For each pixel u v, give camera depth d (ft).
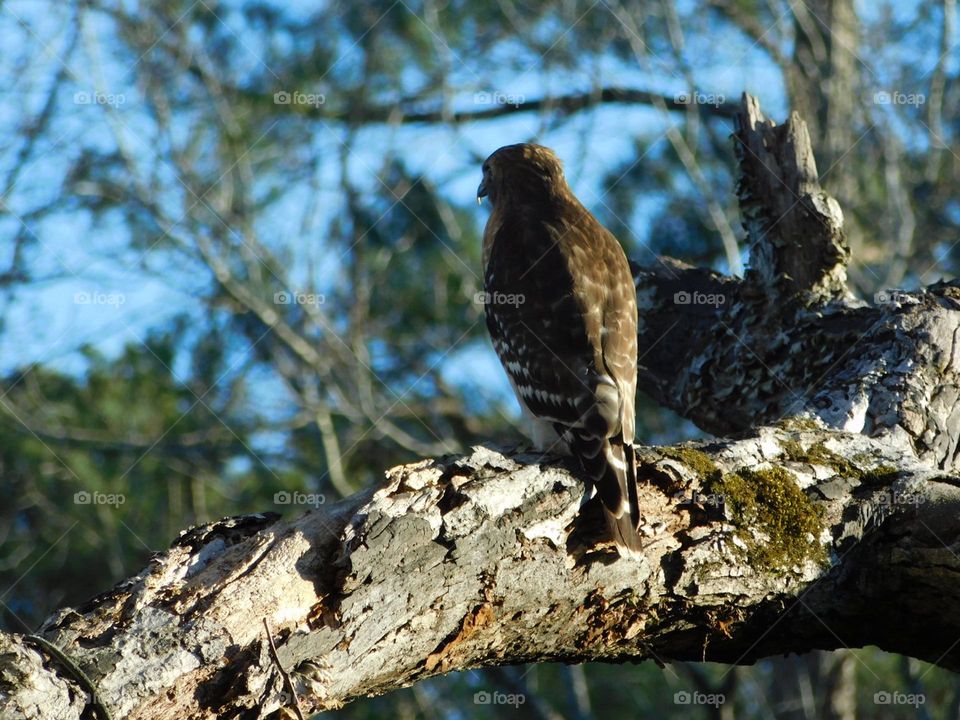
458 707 43.19
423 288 48.11
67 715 11.94
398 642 14.15
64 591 43.32
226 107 46.52
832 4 48.73
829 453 17.93
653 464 16.69
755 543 16.55
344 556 13.73
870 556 17.16
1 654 11.89
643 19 49.44
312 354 44.14
